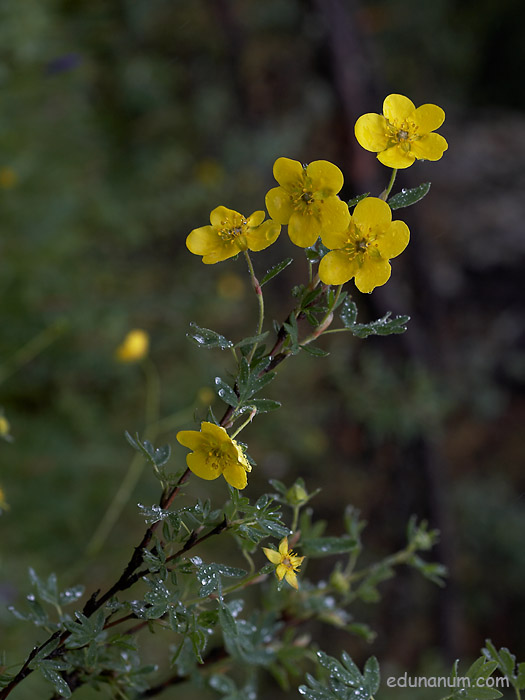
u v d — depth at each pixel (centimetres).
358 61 575
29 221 409
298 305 105
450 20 810
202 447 100
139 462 268
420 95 770
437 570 158
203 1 595
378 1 780
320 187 103
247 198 575
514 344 646
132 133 542
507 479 598
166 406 428
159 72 559
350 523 150
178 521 101
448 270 655
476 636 526
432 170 700
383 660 479
